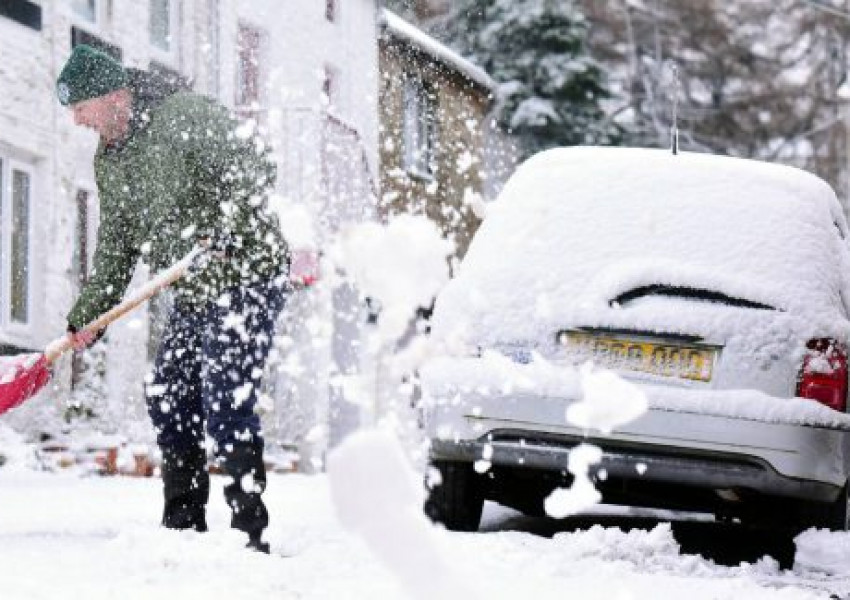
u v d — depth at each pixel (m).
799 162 55.59
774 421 7.30
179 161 6.47
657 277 7.60
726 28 55.88
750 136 55.56
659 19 56.06
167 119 6.57
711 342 7.47
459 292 7.84
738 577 6.62
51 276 18.39
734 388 7.42
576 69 44.16
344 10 28.77
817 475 7.33
